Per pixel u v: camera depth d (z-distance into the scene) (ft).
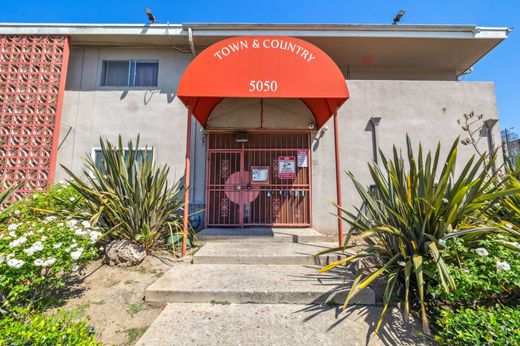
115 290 12.74
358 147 24.61
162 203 17.53
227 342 9.15
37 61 24.94
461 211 11.23
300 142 25.05
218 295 11.82
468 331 7.90
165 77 26.86
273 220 24.03
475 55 29.53
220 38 26.30
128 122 25.20
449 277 9.55
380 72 32.14
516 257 10.68
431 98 24.97
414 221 11.66
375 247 12.92
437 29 25.99
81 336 7.47
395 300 11.66
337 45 27.63
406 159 24.29
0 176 23.12
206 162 24.57
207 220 23.89
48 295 11.51
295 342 9.21
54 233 11.21
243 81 16.26
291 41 16.75
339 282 12.85
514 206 12.42
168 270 14.83
